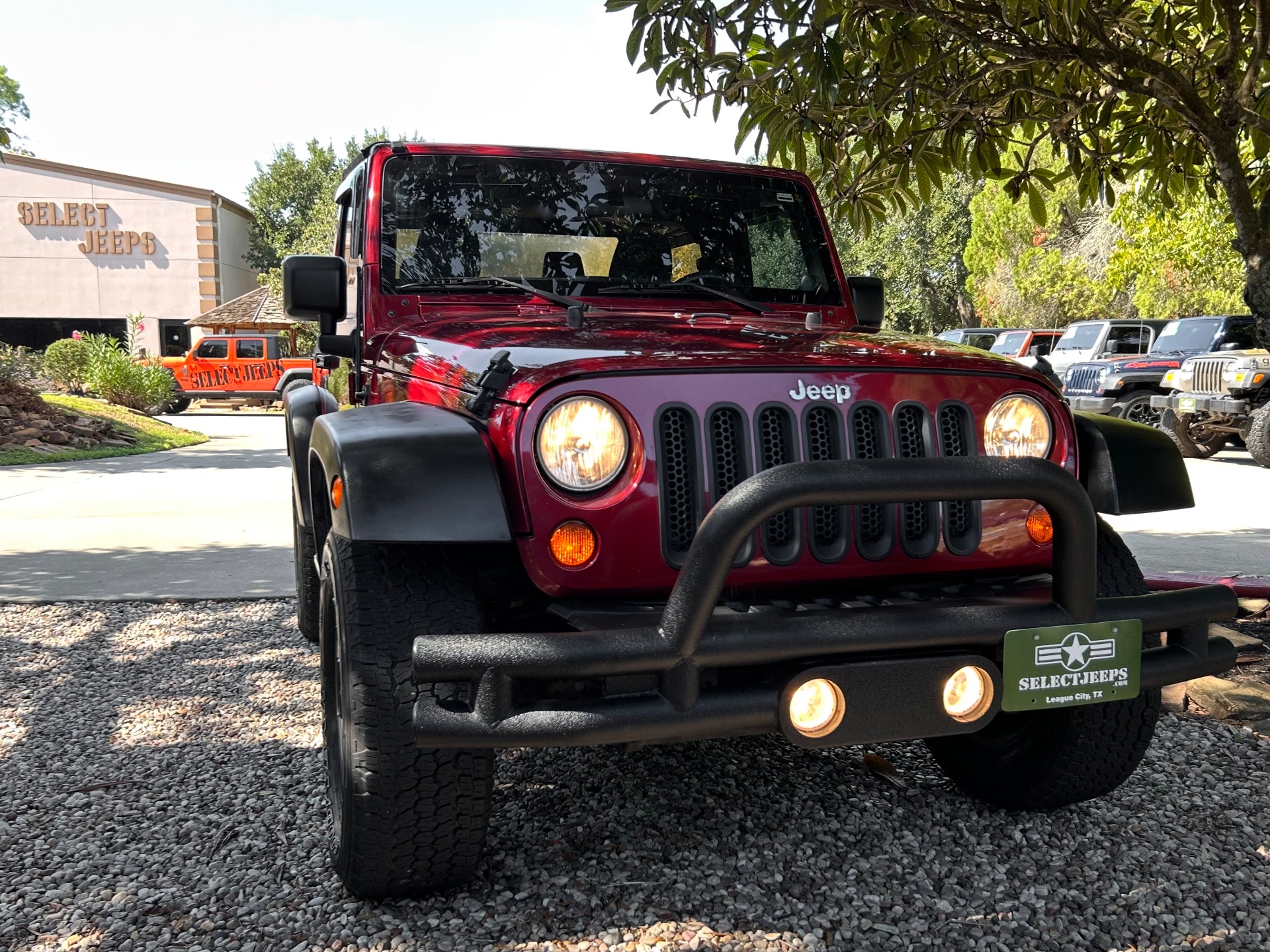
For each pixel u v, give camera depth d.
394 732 2.10
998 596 2.25
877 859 2.52
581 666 1.86
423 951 2.13
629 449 2.10
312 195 45.34
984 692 2.09
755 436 2.17
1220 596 2.27
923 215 35.22
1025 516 2.35
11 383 14.44
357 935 2.19
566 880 2.40
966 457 1.97
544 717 1.91
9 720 3.59
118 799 2.91
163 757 3.23
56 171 31.98
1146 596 2.21
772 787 2.97
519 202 3.39
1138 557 6.21
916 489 1.90
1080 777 2.64
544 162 3.46
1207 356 12.09
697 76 3.60
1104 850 2.56
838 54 3.19
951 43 3.95
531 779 3.02
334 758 2.56
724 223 3.60
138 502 9.06
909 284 37.38
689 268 3.53
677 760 3.17
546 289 3.37
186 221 32.81
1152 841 2.61
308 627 4.41
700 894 2.35
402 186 3.30
